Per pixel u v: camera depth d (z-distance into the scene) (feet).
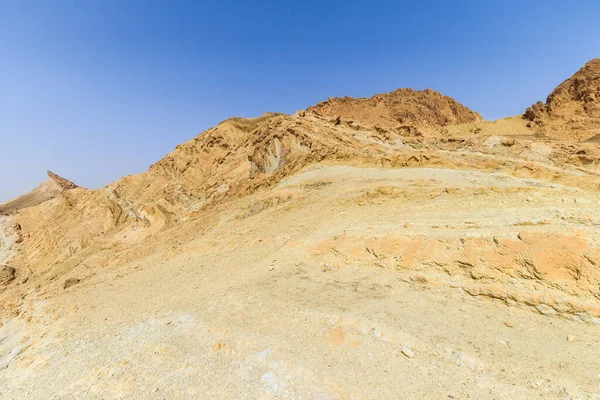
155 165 216.54
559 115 274.16
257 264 55.01
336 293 38.58
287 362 27.35
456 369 24.12
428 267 38.04
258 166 147.64
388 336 28.60
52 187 351.25
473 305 32.12
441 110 335.06
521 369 23.13
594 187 76.74
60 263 150.41
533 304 29.60
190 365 30.07
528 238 33.27
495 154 154.30
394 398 22.25
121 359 34.09
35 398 32.73
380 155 117.50
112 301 56.90
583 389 20.59
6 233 193.98
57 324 53.01
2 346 55.93
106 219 179.93
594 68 281.95
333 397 23.04
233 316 37.55
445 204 54.65
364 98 333.83
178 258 75.82
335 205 74.38
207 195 164.66
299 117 168.04
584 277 28.81
